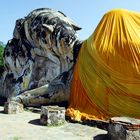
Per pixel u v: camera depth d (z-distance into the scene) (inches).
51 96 713.0
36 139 471.2
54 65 751.1
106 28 658.2
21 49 810.2
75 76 658.8
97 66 617.6
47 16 757.3
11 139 465.7
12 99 725.9
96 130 546.3
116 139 471.8
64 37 722.8
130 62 594.9
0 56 1236.5
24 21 809.5
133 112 581.0
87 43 662.5
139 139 465.7
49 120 562.6
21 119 611.8
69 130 538.9
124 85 588.7
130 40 615.8
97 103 606.5
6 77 839.7
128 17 674.8
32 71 768.9
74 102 641.0
